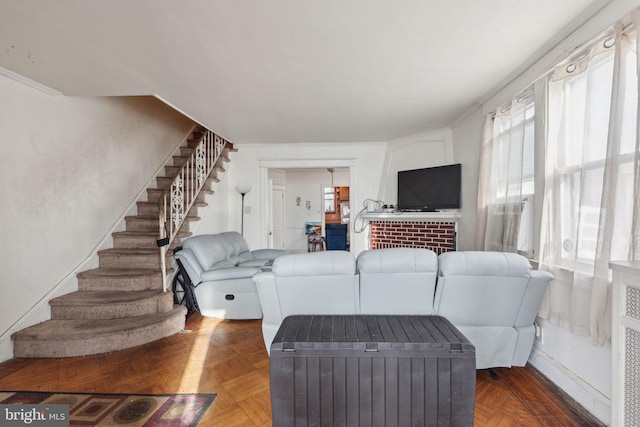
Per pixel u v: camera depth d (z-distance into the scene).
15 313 2.50
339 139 4.95
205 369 2.26
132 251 3.46
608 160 1.54
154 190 4.33
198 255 3.40
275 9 1.66
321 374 1.50
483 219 3.04
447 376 1.48
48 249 2.80
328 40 2.00
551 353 2.11
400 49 2.13
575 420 1.69
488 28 1.88
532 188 2.42
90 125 3.31
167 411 1.78
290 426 1.51
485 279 1.90
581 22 1.80
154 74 2.48
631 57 1.52
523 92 2.48
